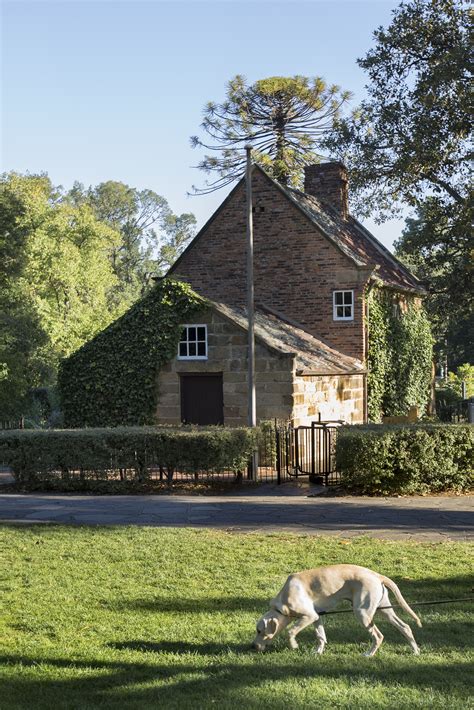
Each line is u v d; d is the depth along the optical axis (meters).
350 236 36.09
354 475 17.97
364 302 31.34
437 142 35.25
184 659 7.08
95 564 10.90
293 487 19.27
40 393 40.97
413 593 9.19
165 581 9.95
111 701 6.13
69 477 19.23
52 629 8.07
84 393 28.06
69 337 45.84
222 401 26.53
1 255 42.16
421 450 17.83
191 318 26.84
